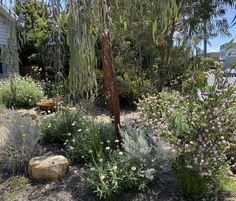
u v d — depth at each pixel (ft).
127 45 16.08
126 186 7.67
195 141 7.41
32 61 29.53
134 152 8.10
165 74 16.29
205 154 7.21
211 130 7.25
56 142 11.59
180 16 14.33
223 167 7.66
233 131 7.33
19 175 8.94
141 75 18.28
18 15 8.76
